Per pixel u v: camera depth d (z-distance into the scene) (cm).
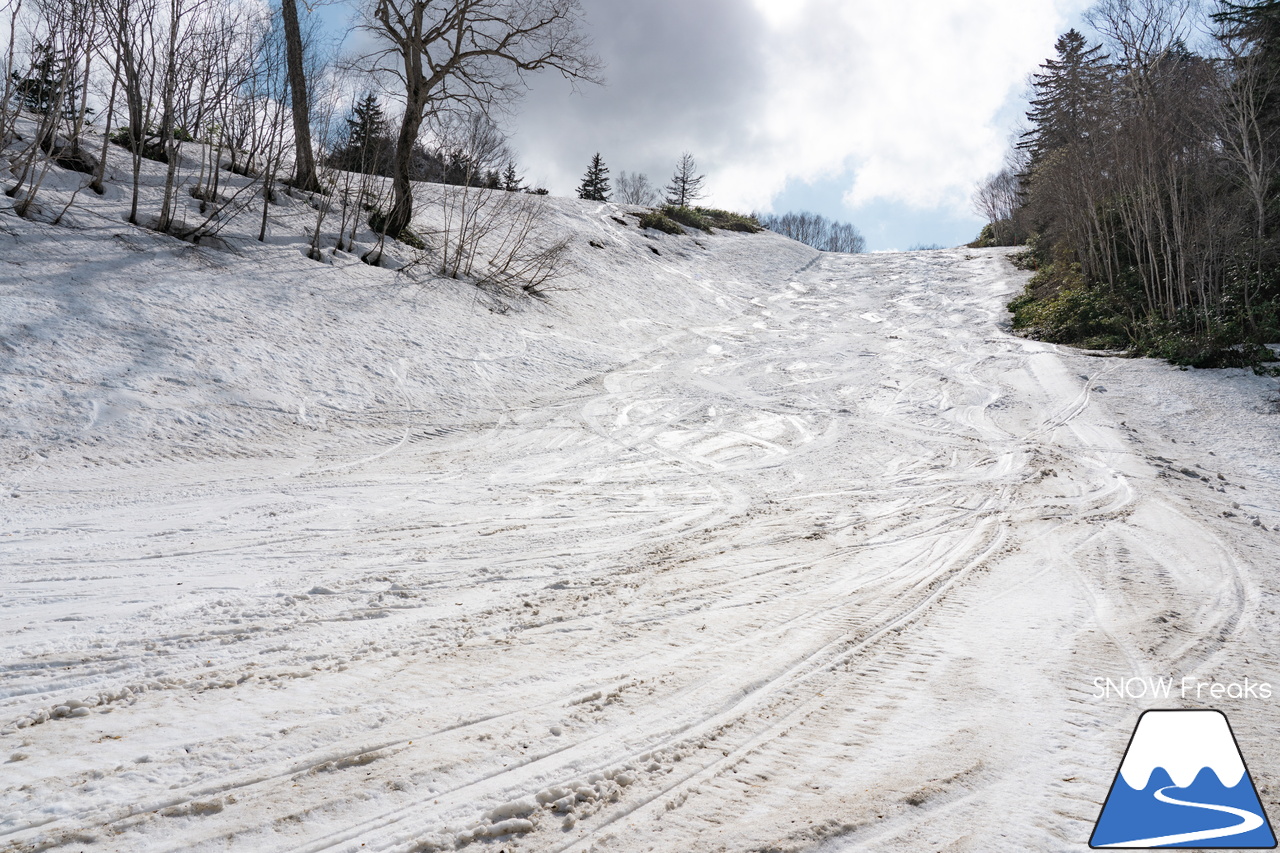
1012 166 5538
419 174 2978
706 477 1020
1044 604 517
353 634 428
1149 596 539
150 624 432
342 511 764
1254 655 414
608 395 1571
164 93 1570
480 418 1312
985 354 2053
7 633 407
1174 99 2200
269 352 1303
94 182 1585
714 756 291
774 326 2634
